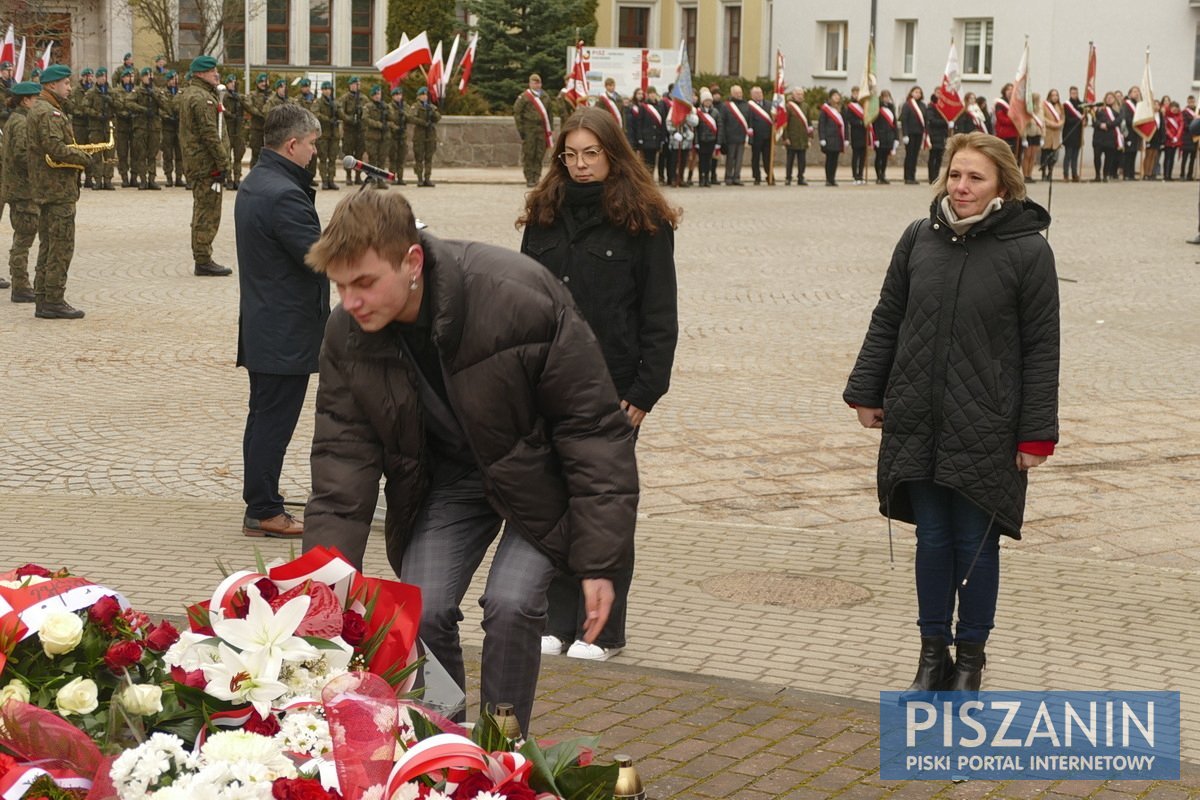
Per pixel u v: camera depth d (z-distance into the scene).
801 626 6.03
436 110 29.11
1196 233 23.03
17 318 13.69
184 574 6.50
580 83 32.72
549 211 5.32
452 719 3.25
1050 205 28.02
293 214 6.80
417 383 3.63
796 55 46.41
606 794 2.59
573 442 3.61
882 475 5.08
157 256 18.14
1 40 34.22
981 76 41.66
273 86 29.70
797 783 4.44
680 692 5.19
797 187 32.38
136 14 38.00
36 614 2.82
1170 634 6.01
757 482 8.56
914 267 5.02
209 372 11.45
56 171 13.39
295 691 2.73
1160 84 39.44
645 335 5.32
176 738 2.56
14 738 2.57
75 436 9.32
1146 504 8.23
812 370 12.00
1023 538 7.54
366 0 45.00
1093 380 11.72
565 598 5.64
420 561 3.77
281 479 8.46
